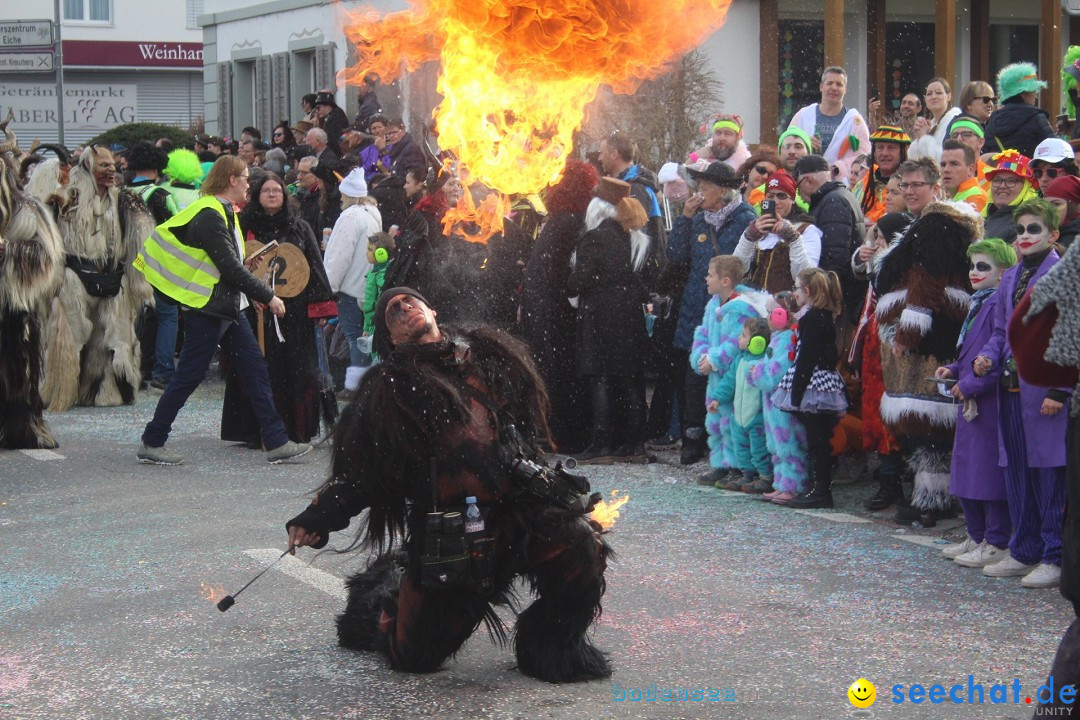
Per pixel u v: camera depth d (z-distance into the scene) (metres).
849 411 9.32
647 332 10.34
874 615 6.29
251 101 27.05
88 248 13.06
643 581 6.91
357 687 5.36
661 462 10.40
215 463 10.42
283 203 10.91
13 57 22.52
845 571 7.09
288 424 10.87
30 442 10.95
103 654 5.82
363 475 5.18
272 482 9.64
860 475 9.73
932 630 6.05
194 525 8.25
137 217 13.30
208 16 27.95
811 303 8.48
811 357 8.44
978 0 24.20
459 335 5.36
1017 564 6.93
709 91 18.19
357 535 5.54
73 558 7.48
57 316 12.98
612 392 10.40
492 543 5.18
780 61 21.86
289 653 5.80
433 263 10.77
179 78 43.06
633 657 5.70
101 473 9.99
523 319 10.56
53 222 11.18
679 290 10.45
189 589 6.81
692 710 5.07
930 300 7.57
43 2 41.47
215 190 10.20
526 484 5.16
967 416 7.07
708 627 6.12
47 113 41.75
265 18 25.61
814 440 8.63
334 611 6.40
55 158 13.92
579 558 5.25
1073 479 4.30
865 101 23.27
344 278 12.59
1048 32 22.23
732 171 10.01
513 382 5.31
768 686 5.34
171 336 14.48
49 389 13.04
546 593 5.33
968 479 7.10
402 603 5.43
